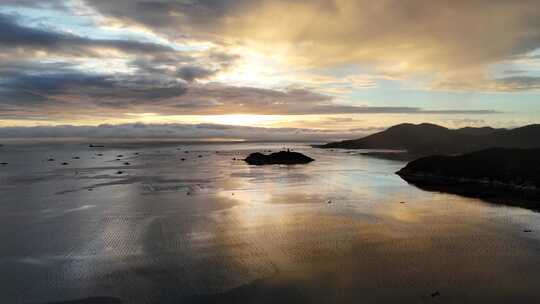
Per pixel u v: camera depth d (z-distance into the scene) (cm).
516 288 2239
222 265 2562
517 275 2411
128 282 2314
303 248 2895
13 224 3588
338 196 5109
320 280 2336
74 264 2589
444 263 2600
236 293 2170
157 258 2691
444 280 2339
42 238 3150
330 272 2452
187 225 3541
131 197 5038
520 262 2622
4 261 2647
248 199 4878
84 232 3319
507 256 2733
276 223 3616
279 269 2498
